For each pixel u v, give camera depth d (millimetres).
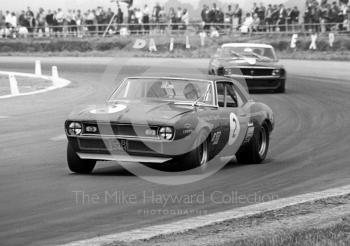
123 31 152125
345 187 29297
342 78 98562
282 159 38375
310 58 122688
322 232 20391
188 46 140000
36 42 156875
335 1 134875
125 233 20781
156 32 149250
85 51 150000
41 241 19938
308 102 70875
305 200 26000
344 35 130000
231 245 18891
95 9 159375
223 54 81062
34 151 40594
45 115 60688
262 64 78875
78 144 30688
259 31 141125
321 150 41938
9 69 125125
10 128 51906
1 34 162500
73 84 94688
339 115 60719
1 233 20906
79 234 20797
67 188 28312
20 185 29203
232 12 143750
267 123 37406
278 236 19875
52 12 159875
